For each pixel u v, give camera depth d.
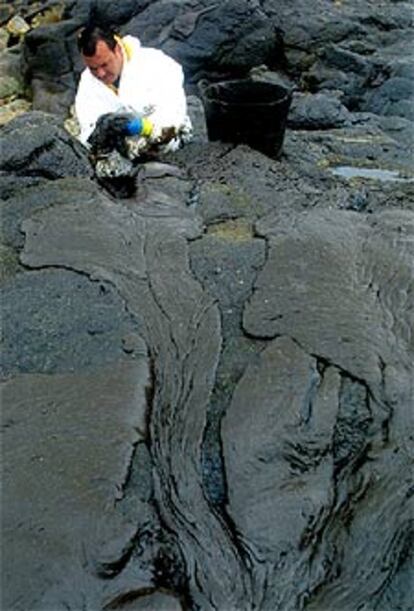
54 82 10.70
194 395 3.43
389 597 2.91
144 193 4.89
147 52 5.74
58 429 3.21
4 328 3.76
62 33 10.65
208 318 3.82
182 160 5.48
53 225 4.48
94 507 2.91
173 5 10.83
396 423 3.35
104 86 5.73
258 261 4.17
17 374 3.52
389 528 3.06
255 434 3.25
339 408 3.38
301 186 5.22
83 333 3.73
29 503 2.92
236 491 3.07
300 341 3.65
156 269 4.13
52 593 2.69
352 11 11.00
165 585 2.81
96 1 11.04
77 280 4.05
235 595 2.83
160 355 3.62
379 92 9.91
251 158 5.50
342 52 10.22
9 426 3.23
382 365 3.54
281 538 2.95
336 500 3.12
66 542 2.80
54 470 3.04
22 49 11.11
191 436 3.27
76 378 3.48
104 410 3.30
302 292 3.92
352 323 3.73
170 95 5.71
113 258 4.20
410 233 4.34
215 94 5.93
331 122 7.98
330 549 2.99
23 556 2.76
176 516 3.00
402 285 3.95
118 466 3.06
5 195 4.88
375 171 6.32
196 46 10.55
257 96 5.95
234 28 10.52
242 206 4.77
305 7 10.95
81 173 5.05
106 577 2.75
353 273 4.03
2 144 5.00
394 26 10.80
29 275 4.11
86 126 5.84
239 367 3.57
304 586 2.88
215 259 4.20
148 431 3.26
